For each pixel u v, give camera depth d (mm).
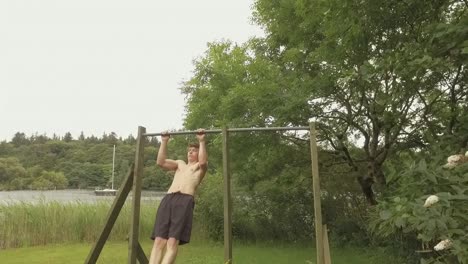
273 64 10414
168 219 4770
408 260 8633
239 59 11289
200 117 12016
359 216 12820
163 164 5234
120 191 5391
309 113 8492
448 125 6875
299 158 11016
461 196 3832
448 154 5301
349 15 6289
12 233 12938
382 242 10297
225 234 4973
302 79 8734
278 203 14320
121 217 14234
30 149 60062
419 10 6359
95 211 14109
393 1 6164
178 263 9914
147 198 17062
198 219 14883
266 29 10961
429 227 3785
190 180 4965
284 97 8320
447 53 5562
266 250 11992
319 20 7734
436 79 6934
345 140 10523
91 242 13719
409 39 6762
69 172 52281
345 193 13406
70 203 14289
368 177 9773
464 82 6902
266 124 8953
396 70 5715
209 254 11273
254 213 14508
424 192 4371
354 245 12039
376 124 8844
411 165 4738
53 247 12742
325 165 10977
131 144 54531
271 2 10070
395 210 4379
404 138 8797
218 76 11477
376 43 7062
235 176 13469
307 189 13406
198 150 5277
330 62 7820
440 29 5344
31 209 13344
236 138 9328
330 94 8320
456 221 3814
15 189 47781
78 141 61500
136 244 5129
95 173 51406
